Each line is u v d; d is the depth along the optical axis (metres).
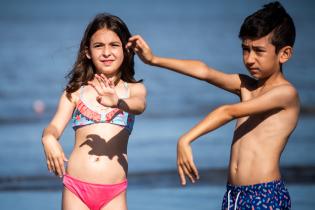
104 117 10.38
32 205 16.05
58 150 9.67
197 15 166.38
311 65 51.88
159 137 25.56
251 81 9.57
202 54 65.44
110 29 10.35
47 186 18.36
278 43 8.98
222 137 24.92
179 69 9.55
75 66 10.63
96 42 10.36
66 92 10.55
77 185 10.22
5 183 18.64
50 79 48.62
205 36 92.00
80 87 10.55
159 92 39.84
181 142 8.29
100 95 8.95
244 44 9.09
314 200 15.84
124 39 10.48
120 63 10.46
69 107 10.50
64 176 10.35
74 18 170.38
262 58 8.97
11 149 23.81
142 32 103.69
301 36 82.75
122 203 10.34
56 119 10.39
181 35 95.44
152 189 17.66
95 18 10.59
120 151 10.41
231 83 9.66
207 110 33.50
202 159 21.14
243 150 9.17
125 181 10.41
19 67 56.34
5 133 27.69
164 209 15.32
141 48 9.28
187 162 8.22
